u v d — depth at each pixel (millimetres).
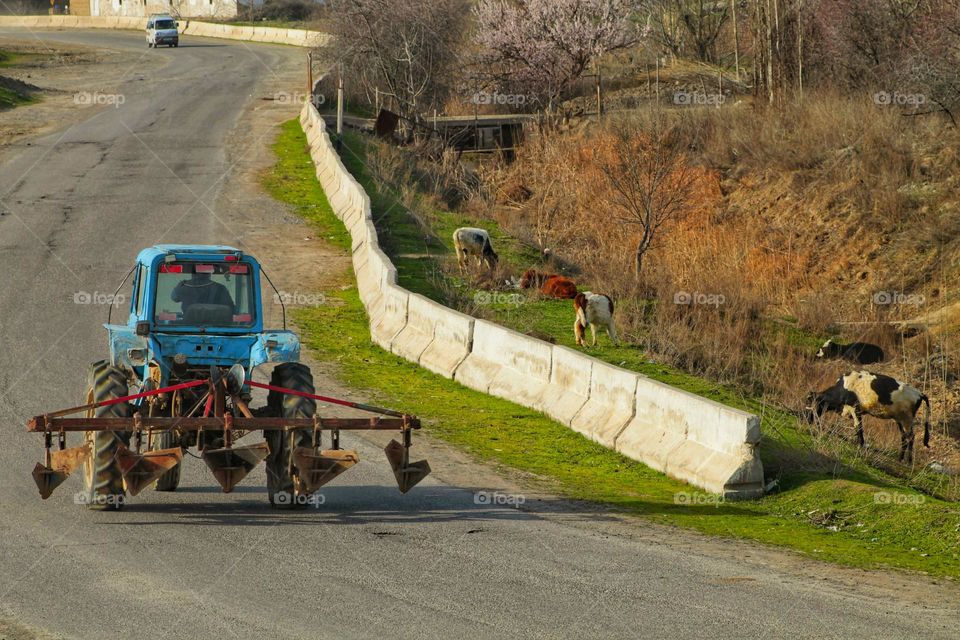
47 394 27188
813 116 61844
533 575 15477
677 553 17156
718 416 22203
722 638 13133
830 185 55656
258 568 15422
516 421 27094
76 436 23734
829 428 27719
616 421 25250
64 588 14367
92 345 32438
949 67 61531
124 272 42219
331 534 17391
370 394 29297
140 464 16938
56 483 17672
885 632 13633
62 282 40281
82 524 17547
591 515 19562
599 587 15023
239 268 19531
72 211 52531
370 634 12938
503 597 14422
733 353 34938
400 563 15836
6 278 40500
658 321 37281
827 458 23938
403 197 54750
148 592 14273
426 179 62906
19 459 21750
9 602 13797
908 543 19062
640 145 58406
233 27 150000
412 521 18438
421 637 12867
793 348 37969
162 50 131250
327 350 34188
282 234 49781
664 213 52594
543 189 60969
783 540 18656
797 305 43344
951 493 24438
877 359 37906
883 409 28516
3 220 50344
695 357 34156
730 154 61312
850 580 16203
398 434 25719
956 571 17328
